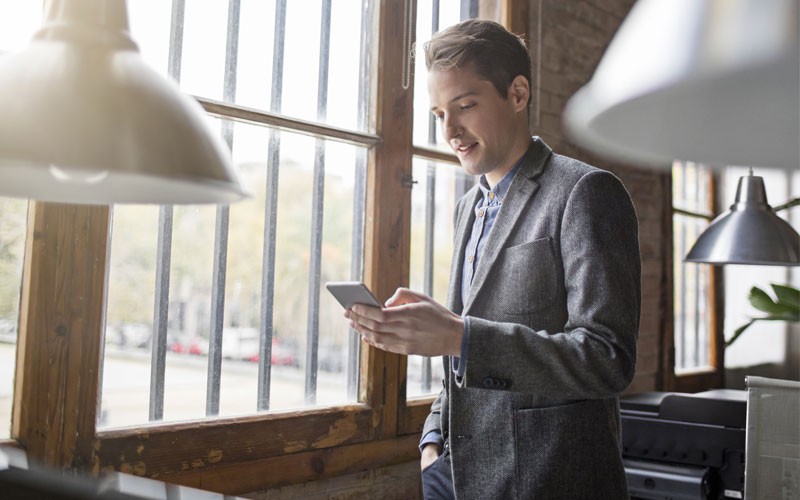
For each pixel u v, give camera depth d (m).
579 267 1.30
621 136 0.31
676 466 2.18
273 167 1.92
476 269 1.49
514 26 2.68
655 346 3.54
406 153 2.21
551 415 1.34
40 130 0.58
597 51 3.19
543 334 1.28
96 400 1.51
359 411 2.04
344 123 2.11
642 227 3.46
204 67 1.79
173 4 1.72
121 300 1.62
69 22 0.65
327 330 2.05
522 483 1.33
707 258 2.39
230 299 1.83
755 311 4.40
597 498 1.32
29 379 1.42
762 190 2.44
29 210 1.45
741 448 2.11
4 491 0.58
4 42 1.46
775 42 0.25
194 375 1.75
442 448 1.64
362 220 2.15
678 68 0.27
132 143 0.60
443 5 2.45
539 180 1.44
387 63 2.16
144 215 1.67
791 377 4.37
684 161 0.33
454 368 1.43
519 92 1.48
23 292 1.44
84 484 0.58
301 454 1.89
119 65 0.64
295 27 1.99
